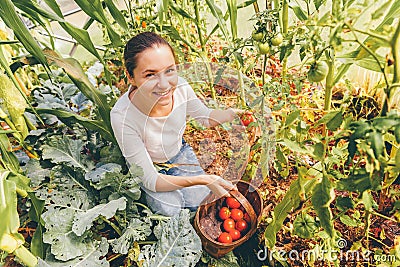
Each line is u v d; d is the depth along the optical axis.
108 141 1.70
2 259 1.43
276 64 2.23
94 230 1.57
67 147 1.56
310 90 1.99
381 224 1.50
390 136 1.09
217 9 1.50
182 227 1.40
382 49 1.76
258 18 1.28
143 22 1.85
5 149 1.39
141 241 1.50
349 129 0.91
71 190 1.50
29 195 1.35
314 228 1.29
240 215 1.50
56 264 1.34
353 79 2.03
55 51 1.50
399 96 1.67
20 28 1.18
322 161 1.04
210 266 1.46
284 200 1.23
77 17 2.42
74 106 1.97
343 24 0.85
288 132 1.45
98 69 2.20
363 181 0.98
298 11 1.38
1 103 1.60
